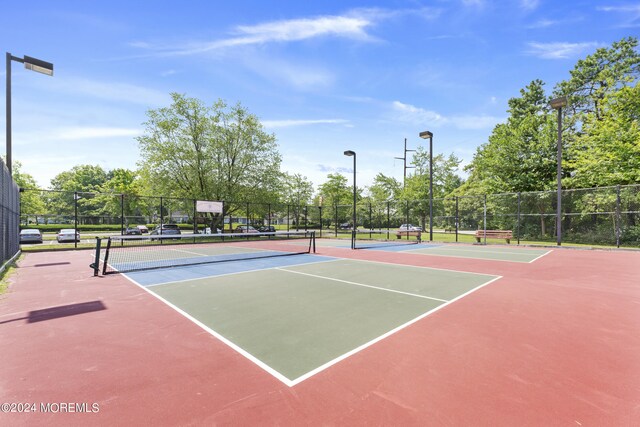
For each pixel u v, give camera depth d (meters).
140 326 5.04
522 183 24.16
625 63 26.03
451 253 15.89
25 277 9.39
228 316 5.52
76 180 73.94
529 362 3.74
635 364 3.69
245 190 29.11
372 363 3.72
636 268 10.77
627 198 18.30
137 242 23.52
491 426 2.57
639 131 18.94
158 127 26.77
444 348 4.14
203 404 2.92
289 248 19.00
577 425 2.59
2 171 9.85
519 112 29.64
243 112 28.70
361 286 7.94
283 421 2.66
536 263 12.09
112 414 2.79
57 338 4.56
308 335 4.61
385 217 38.69
